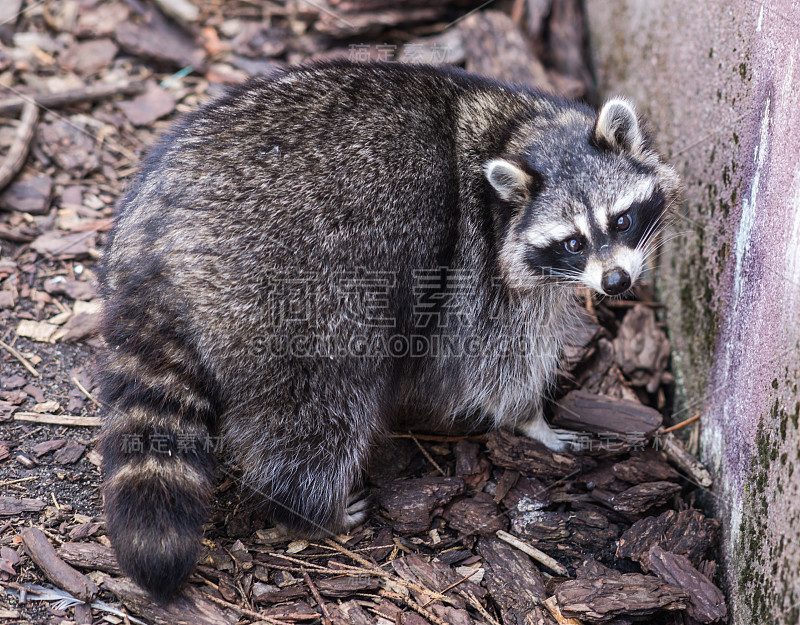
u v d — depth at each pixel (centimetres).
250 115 420
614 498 457
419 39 744
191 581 397
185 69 707
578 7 764
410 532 443
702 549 436
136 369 383
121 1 721
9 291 530
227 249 388
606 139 442
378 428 448
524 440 484
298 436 414
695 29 522
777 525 368
